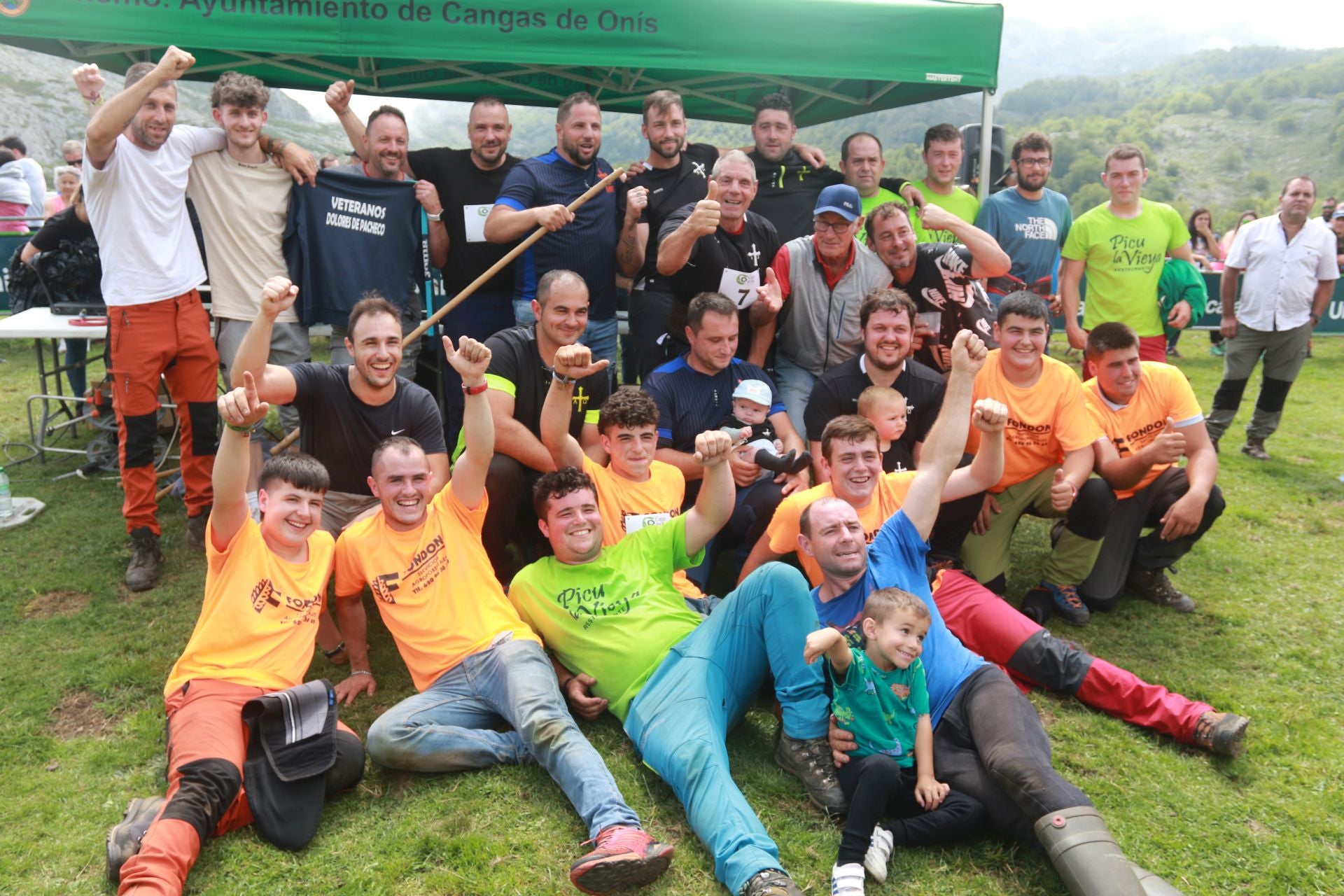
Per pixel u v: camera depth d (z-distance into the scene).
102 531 5.07
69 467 6.14
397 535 3.45
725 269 4.80
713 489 3.40
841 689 2.91
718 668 3.09
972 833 2.80
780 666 3.05
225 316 4.76
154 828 2.54
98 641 3.97
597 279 5.17
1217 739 3.25
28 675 3.71
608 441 3.94
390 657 3.95
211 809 2.64
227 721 2.88
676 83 8.16
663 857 2.51
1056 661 3.53
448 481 4.01
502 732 3.24
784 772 3.13
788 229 5.78
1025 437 4.24
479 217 5.29
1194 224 13.20
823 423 4.39
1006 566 4.41
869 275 4.88
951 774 2.89
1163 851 2.82
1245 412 8.34
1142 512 4.38
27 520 5.18
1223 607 4.48
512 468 4.02
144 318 4.34
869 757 2.70
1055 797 2.58
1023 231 6.05
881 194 5.96
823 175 5.87
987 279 5.59
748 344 5.07
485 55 5.20
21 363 9.02
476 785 3.04
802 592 3.04
